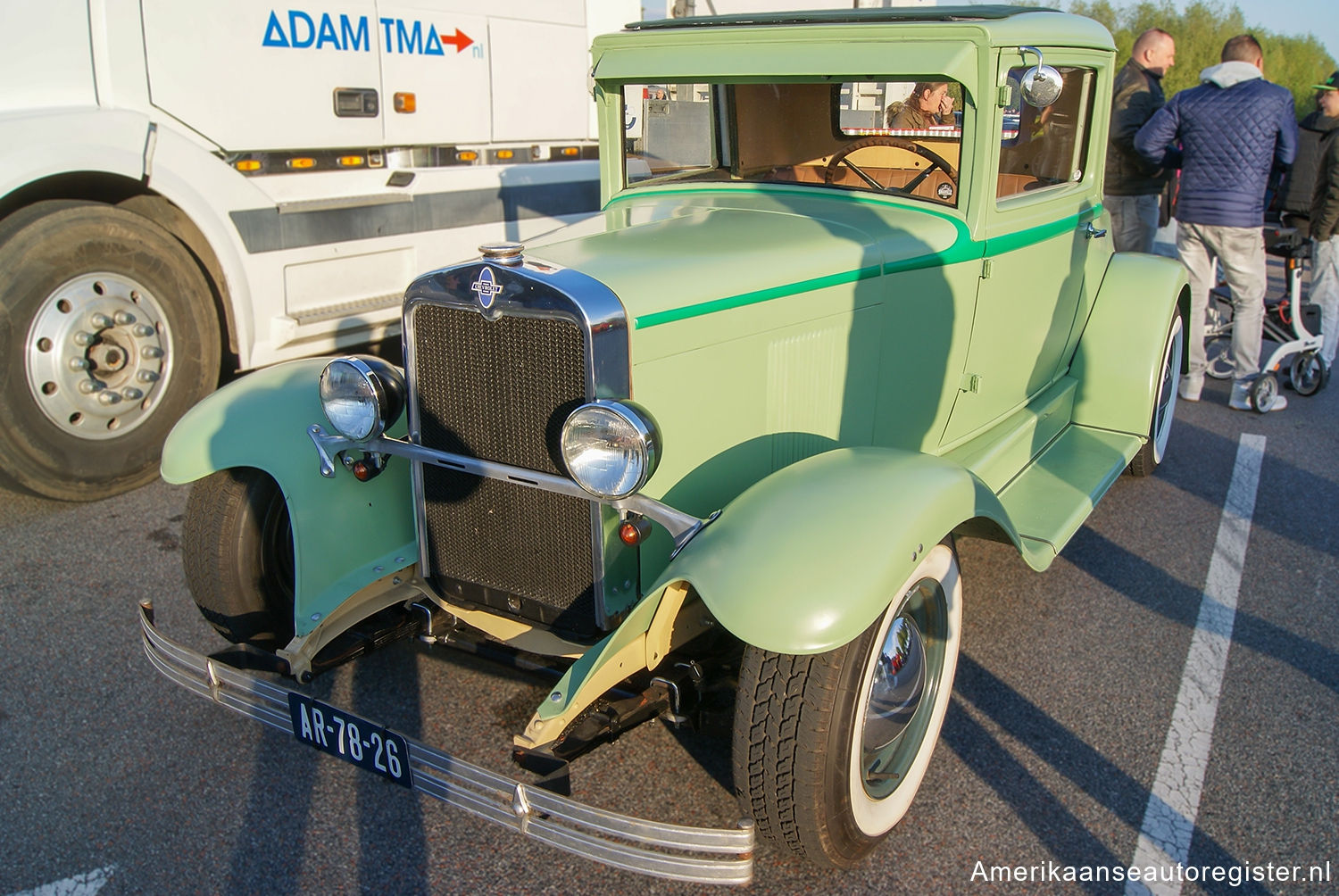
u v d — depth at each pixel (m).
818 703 2.12
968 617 3.61
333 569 2.79
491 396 2.49
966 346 3.47
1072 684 3.21
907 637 2.47
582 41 6.34
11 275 4.10
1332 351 6.32
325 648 2.68
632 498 2.36
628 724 2.32
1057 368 4.37
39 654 3.28
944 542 2.49
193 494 2.93
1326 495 4.77
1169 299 4.41
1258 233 5.66
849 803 2.24
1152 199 6.57
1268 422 5.88
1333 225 5.86
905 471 2.36
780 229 3.01
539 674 2.57
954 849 2.50
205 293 4.82
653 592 2.18
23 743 2.85
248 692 2.47
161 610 3.56
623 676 2.32
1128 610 3.67
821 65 3.13
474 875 2.42
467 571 2.75
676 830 2.00
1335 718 3.04
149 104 4.49
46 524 4.27
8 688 3.10
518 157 6.15
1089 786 2.73
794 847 2.27
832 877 2.41
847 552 2.10
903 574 2.13
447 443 2.62
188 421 2.86
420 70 5.46
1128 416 4.41
